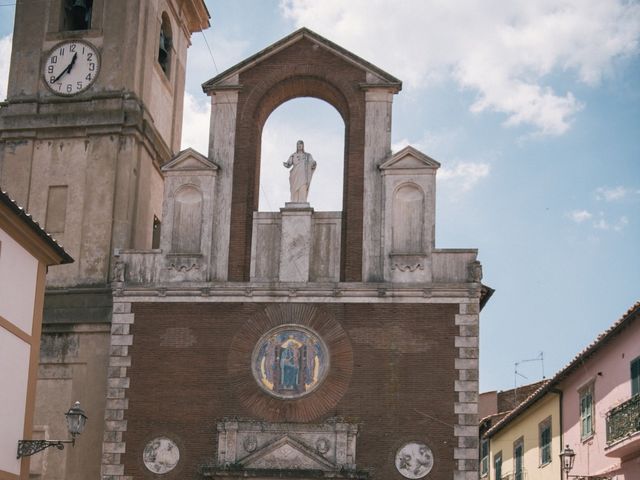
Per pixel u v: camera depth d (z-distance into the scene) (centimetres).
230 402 3312
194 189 3550
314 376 3309
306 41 3691
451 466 3195
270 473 3194
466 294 3331
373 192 3500
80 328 3588
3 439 2858
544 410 4459
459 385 3256
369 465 3216
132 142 3847
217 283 3409
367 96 3609
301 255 3447
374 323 3334
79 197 3806
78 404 2869
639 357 3397
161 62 4334
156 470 3272
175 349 3372
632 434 3278
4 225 2875
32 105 3934
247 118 3628
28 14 4081
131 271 3462
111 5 4031
